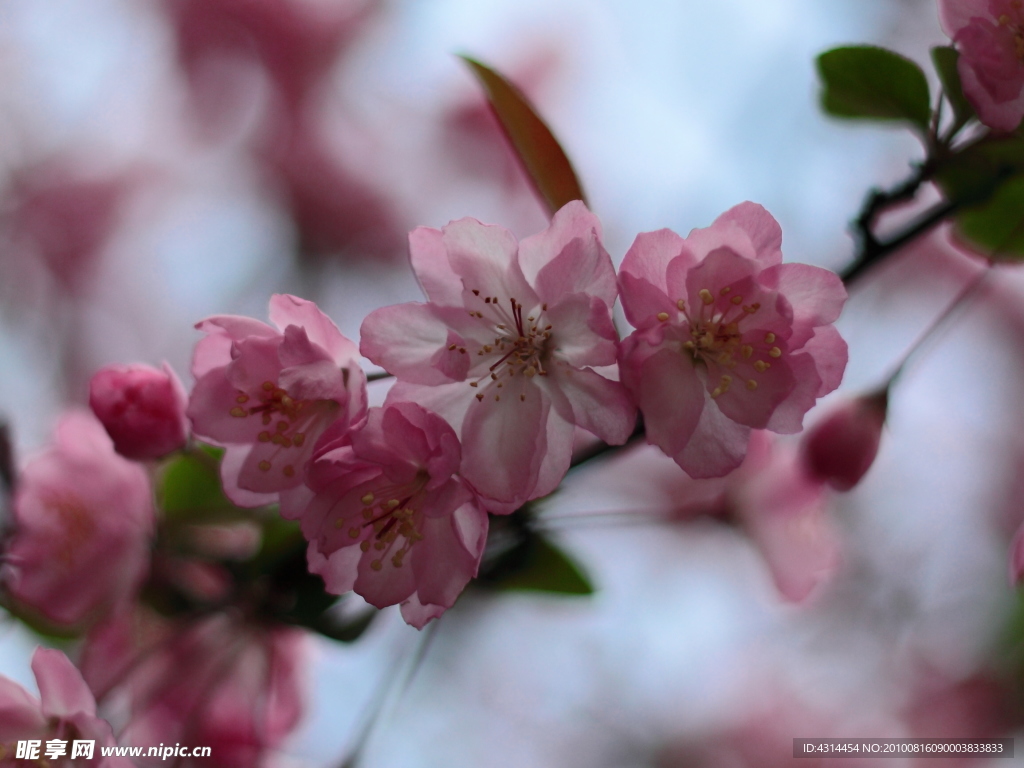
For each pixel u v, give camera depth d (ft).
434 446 1.47
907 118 1.61
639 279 1.49
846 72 1.61
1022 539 1.66
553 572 1.60
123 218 3.01
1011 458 2.96
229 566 1.60
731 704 2.76
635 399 1.49
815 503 1.76
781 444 1.79
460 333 1.52
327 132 3.16
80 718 1.52
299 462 1.51
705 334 1.50
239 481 1.51
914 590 2.77
